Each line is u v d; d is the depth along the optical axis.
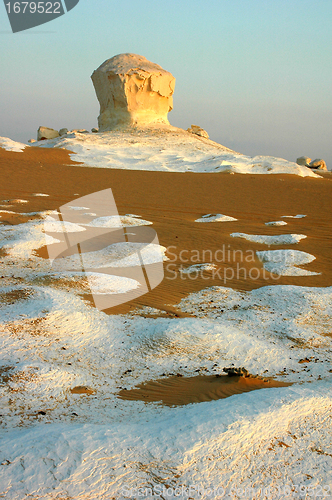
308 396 4.89
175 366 6.36
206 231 18.88
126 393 5.41
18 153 46.94
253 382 5.71
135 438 3.95
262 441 4.07
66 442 3.79
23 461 3.55
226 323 8.30
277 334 7.94
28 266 11.88
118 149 58.44
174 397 5.22
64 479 3.41
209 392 5.28
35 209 21.61
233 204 28.86
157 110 75.69
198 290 10.57
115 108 74.31
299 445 4.11
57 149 53.62
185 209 26.00
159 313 8.70
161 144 63.31
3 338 6.68
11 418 4.49
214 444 3.93
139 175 40.94
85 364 6.29
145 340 7.10
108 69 72.62
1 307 7.99
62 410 4.80
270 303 9.60
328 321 8.72
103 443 3.83
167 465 3.65
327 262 14.27
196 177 42.03
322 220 23.55
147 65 74.56
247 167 50.56
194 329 7.34
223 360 6.65
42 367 5.71
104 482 3.43
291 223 22.28
